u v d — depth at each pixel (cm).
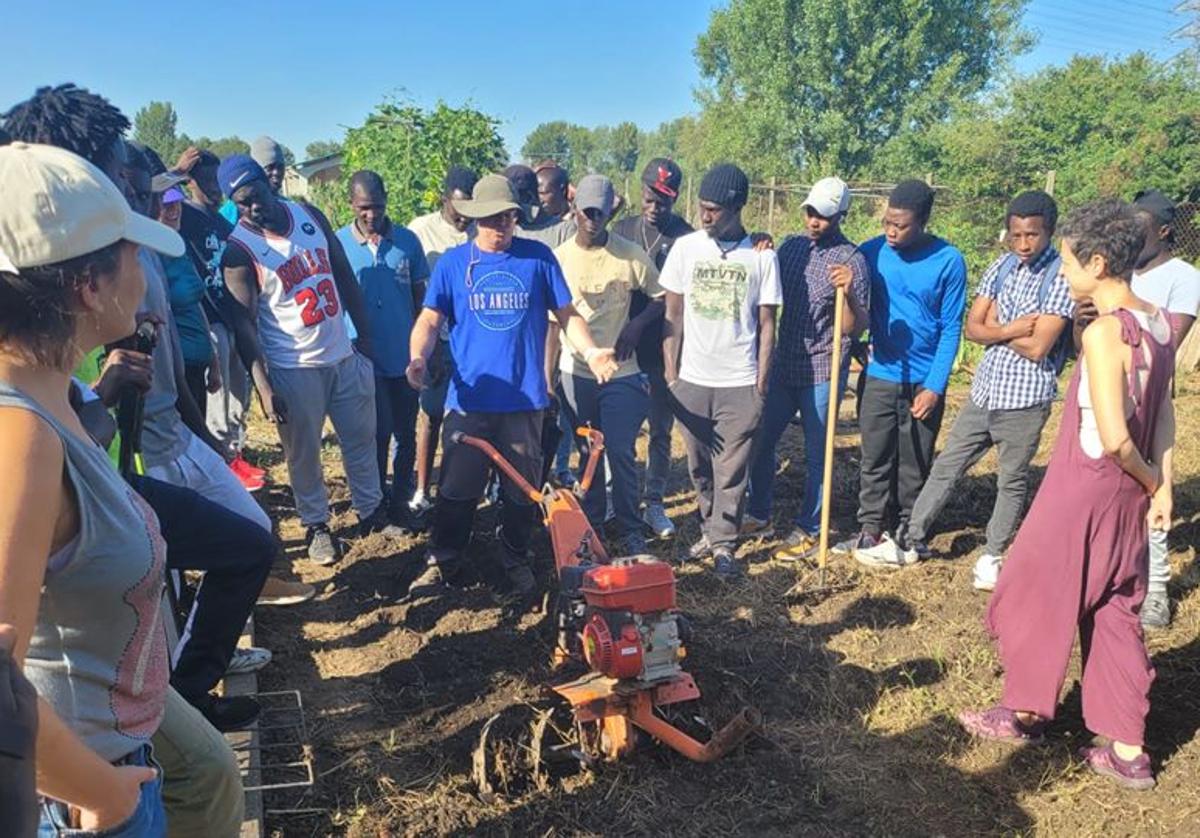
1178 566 522
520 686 404
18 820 102
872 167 3497
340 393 521
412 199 1138
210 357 515
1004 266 493
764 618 478
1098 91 2025
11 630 115
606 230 540
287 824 322
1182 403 883
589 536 407
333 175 2730
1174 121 1773
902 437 540
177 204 506
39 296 152
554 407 541
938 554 562
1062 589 346
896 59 3638
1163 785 347
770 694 411
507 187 445
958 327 516
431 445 591
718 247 507
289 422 504
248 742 346
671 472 710
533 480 482
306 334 496
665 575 345
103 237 159
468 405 463
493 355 458
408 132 1149
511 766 346
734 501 520
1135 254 327
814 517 564
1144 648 350
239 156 479
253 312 484
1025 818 334
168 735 216
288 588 477
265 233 486
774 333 508
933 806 341
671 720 369
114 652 174
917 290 512
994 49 3784
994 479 678
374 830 319
